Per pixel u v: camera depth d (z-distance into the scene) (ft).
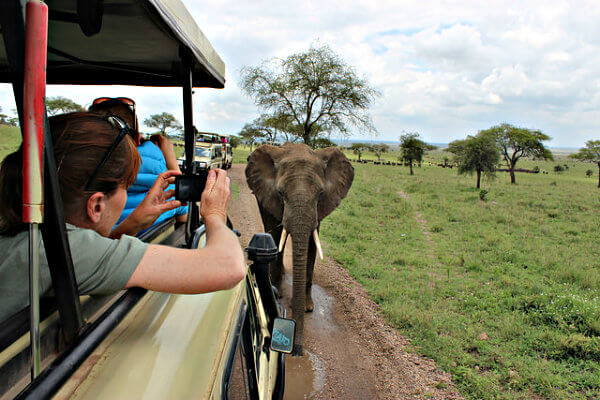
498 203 57.16
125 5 4.60
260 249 7.81
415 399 12.35
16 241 3.89
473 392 12.47
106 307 4.64
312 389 12.73
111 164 4.25
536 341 15.51
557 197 72.18
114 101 8.02
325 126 75.77
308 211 15.39
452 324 17.07
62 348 3.64
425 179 104.68
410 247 31.01
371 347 15.42
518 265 26.55
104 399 3.12
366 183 82.69
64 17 4.72
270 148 18.89
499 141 114.21
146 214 6.31
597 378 13.01
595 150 168.25
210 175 5.04
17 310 3.76
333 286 21.59
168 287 3.85
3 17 2.73
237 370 4.83
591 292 20.98
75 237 3.76
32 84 2.79
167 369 3.62
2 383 3.13
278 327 6.72
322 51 69.67
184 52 7.06
